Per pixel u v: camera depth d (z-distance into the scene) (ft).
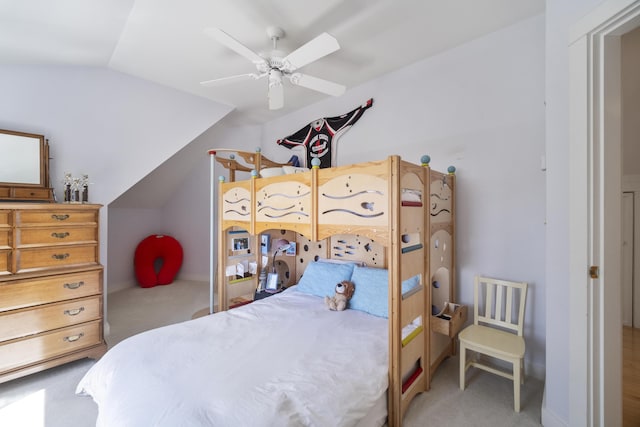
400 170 5.48
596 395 4.38
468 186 8.06
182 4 6.44
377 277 7.86
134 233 15.78
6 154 7.91
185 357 4.97
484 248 7.82
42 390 6.70
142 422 3.52
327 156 11.43
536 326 7.06
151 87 10.55
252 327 6.36
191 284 15.99
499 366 7.54
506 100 7.41
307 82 7.22
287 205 7.36
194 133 11.57
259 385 4.21
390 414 5.34
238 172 15.31
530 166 7.09
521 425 5.48
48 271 7.29
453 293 8.10
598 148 4.36
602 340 4.34
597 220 4.36
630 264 9.94
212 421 3.49
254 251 10.65
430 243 6.78
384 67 9.29
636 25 4.04
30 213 7.11
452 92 8.29
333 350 5.40
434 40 7.89
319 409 3.96
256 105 12.49
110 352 5.35
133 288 15.21
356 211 5.95
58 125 8.87
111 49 8.41
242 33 7.49
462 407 5.98
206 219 16.35
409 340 5.90
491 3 6.52
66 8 6.37
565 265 4.98
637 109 8.55
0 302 6.58
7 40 7.19
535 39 6.97
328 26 7.22
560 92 5.05
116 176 9.93
